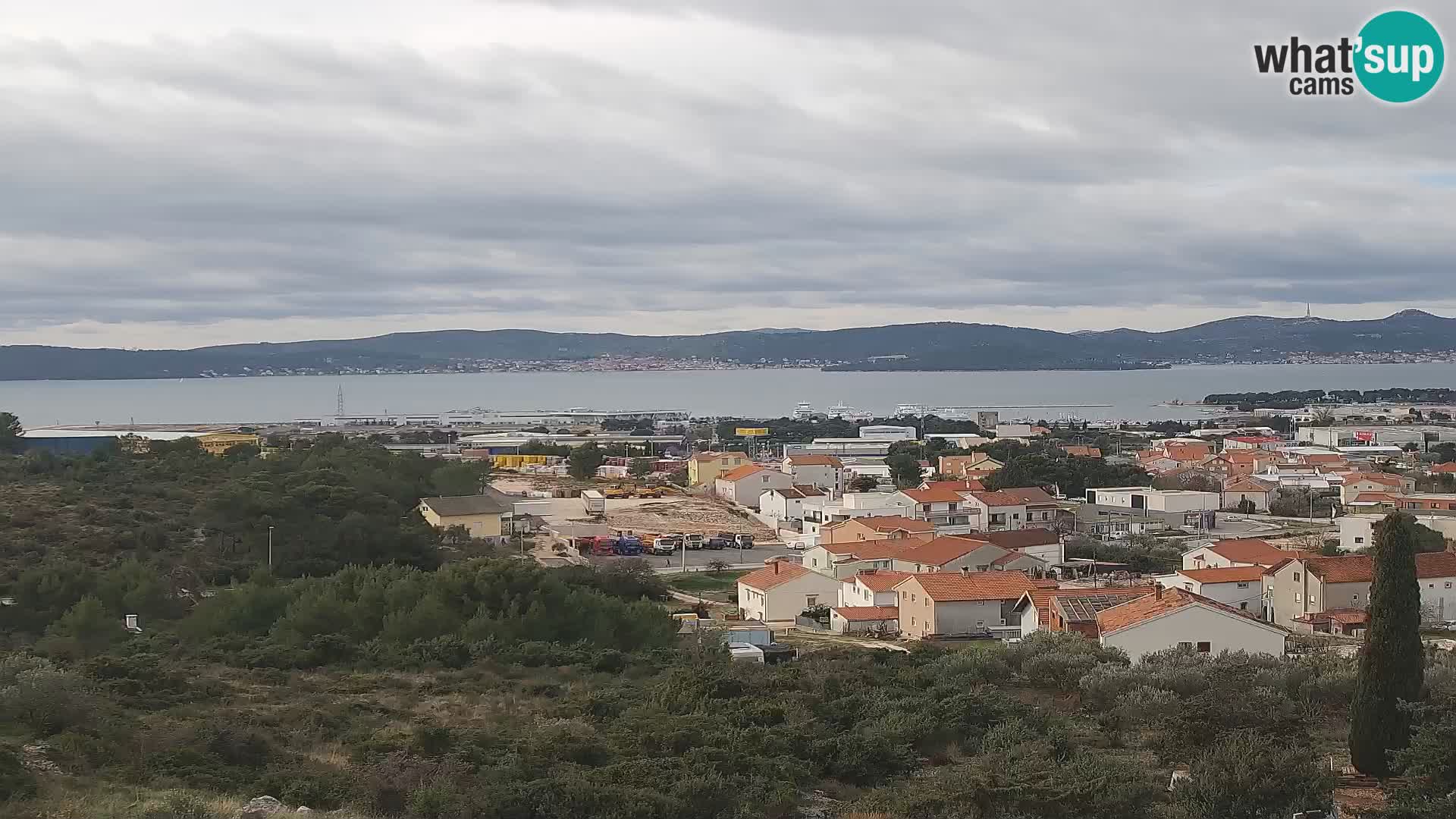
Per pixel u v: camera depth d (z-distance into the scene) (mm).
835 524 128125
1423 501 141625
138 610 68688
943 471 194875
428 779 31703
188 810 27547
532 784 31078
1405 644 35469
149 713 38844
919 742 40094
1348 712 45094
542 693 49125
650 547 129000
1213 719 36875
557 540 128375
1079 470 177125
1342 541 119875
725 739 38000
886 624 86125
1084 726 42594
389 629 60938
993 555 101625
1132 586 86438
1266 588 89875
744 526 151125
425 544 101312
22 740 31391
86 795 28312
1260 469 195500
